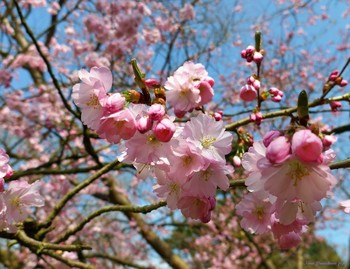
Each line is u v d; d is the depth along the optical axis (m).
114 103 1.37
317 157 1.13
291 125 1.21
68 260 2.65
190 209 1.51
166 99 1.51
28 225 2.60
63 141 4.47
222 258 8.56
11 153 5.96
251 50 1.96
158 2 6.44
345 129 2.97
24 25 3.27
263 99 2.01
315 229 9.23
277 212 1.37
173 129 1.34
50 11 6.23
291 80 7.25
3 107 6.23
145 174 1.58
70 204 6.90
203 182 1.45
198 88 1.52
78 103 1.46
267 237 8.31
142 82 1.48
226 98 6.38
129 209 2.26
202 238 8.47
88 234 7.57
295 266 9.20
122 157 1.51
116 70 5.59
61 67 6.26
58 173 3.94
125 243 8.87
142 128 1.35
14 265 6.45
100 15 5.41
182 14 6.16
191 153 1.40
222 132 1.48
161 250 6.34
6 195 1.85
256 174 1.36
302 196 1.22
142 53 6.19
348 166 1.51
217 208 8.05
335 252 9.62
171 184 1.53
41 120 6.08
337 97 2.03
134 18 5.01
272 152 1.16
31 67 6.59
